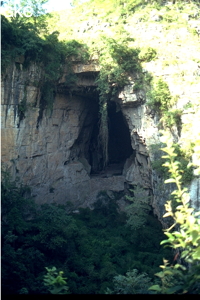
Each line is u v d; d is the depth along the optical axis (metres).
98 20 36.91
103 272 23.75
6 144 27.06
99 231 30.28
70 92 32.47
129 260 25.61
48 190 31.92
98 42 30.55
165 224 26.34
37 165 30.59
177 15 36.44
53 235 24.92
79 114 34.81
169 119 26.56
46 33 31.67
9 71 26.59
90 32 36.25
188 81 27.48
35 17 30.78
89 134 38.28
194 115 25.59
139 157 32.00
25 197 29.28
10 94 26.94
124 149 41.44
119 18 36.84
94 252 26.39
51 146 32.09
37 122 30.08
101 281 23.36
